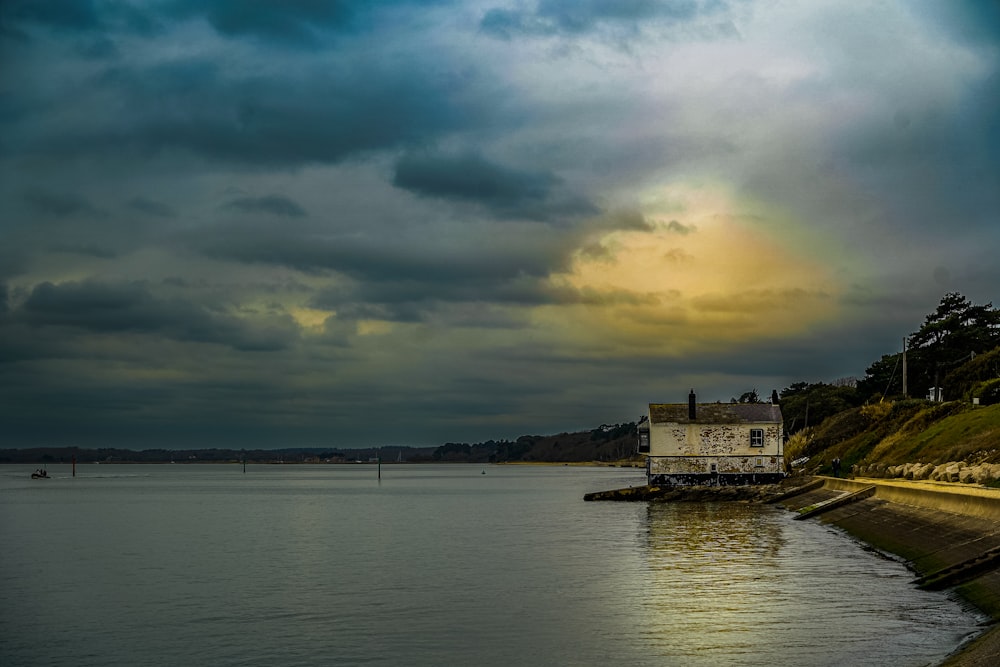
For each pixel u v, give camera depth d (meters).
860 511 67.12
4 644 34.97
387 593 44.66
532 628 35.97
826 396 164.62
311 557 60.62
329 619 38.53
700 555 55.91
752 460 114.94
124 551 66.31
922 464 81.00
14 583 50.00
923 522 51.50
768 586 43.16
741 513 89.69
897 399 125.50
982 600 35.06
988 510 43.47
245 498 157.88
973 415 84.62
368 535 77.56
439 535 75.94
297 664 31.52
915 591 40.34
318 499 151.88
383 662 31.56
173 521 98.69
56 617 40.03
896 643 31.34
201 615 39.94
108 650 33.88
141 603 43.12
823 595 40.22
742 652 31.23
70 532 84.62
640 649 32.19
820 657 30.11
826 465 110.94
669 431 116.06
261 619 38.81
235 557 61.41
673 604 39.69
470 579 48.84
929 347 137.50
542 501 133.75
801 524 75.06
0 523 97.06
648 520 84.62
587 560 55.66
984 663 26.02
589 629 35.50
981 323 138.12
